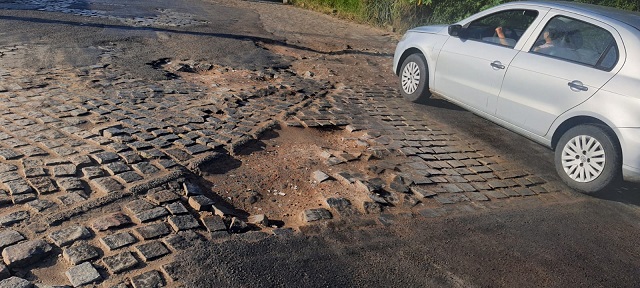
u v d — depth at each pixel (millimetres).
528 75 6246
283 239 4098
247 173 5199
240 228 4156
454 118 7914
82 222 3930
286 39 12594
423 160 6078
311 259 3889
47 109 6164
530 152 6883
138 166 4883
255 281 3553
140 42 10234
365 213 4664
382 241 4254
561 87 5891
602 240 4742
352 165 5664
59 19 11398
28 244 3580
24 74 7438
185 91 7547
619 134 5340
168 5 15555
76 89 7055
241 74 8898
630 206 5578
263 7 18641
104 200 4227
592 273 4172
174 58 9367
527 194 5594
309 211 4543
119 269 3465
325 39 13312
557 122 5949
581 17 6066
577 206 5438
